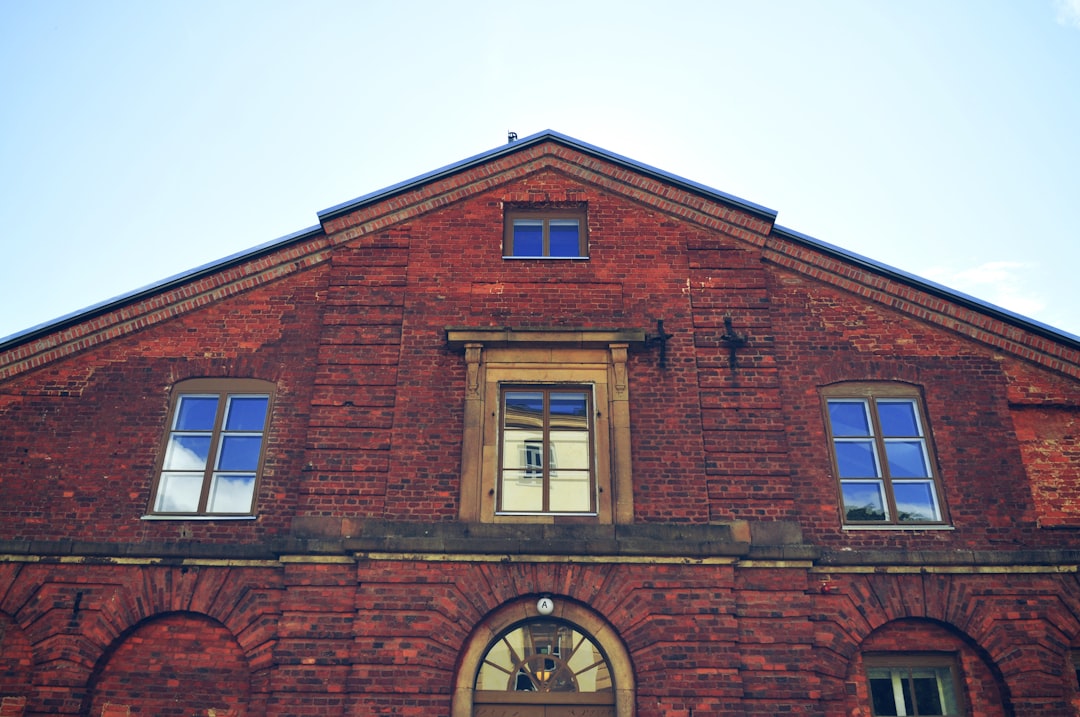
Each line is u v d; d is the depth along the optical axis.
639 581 10.47
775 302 12.77
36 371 12.29
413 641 10.16
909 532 11.28
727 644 10.15
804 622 10.37
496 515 10.95
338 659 10.14
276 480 11.52
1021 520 11.36
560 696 10.20
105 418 11.97
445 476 11.16
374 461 11.26
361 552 10.56
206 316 12.69
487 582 10.46
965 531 11.28
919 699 10.62
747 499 11.06
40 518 11.27
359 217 13.07
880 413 12.16
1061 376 12.35
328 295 12.54
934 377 12.30
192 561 10.91
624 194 13.36
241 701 10.41
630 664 10.15
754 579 10.59
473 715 10.07
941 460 11.73
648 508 10.95
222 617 10.66
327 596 10.47
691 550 10.49
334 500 10.99
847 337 12.54
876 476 11.74
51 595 10.76
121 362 12.37
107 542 10.98
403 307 12.40
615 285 12.56
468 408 11.52
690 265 12.78
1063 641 10.59
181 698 10.44
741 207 13.08
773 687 10.02
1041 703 10.27
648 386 11.75
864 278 12.84
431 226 13.08
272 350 12.42
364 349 12.06
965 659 10.69
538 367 11.85
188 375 12.27
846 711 10.29
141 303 12.63
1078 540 11.26
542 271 12.68
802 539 10.87
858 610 10.73
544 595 10.46
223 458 11.80
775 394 11.77
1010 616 10.70
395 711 9.83
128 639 10.71
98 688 10.45
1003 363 12.43
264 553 10.88
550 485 11.28
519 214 13.39
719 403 11.68
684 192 13.29
